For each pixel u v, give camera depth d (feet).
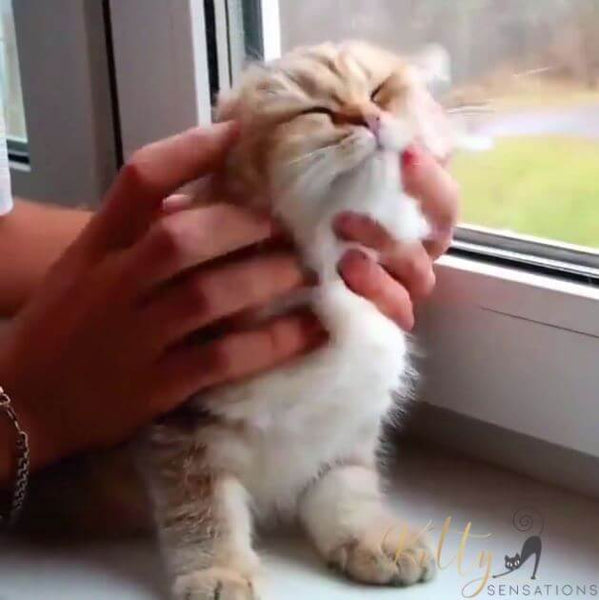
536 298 2.35
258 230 2.08
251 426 2.24
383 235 2.22
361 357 2.24
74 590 2.17
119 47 2.89
